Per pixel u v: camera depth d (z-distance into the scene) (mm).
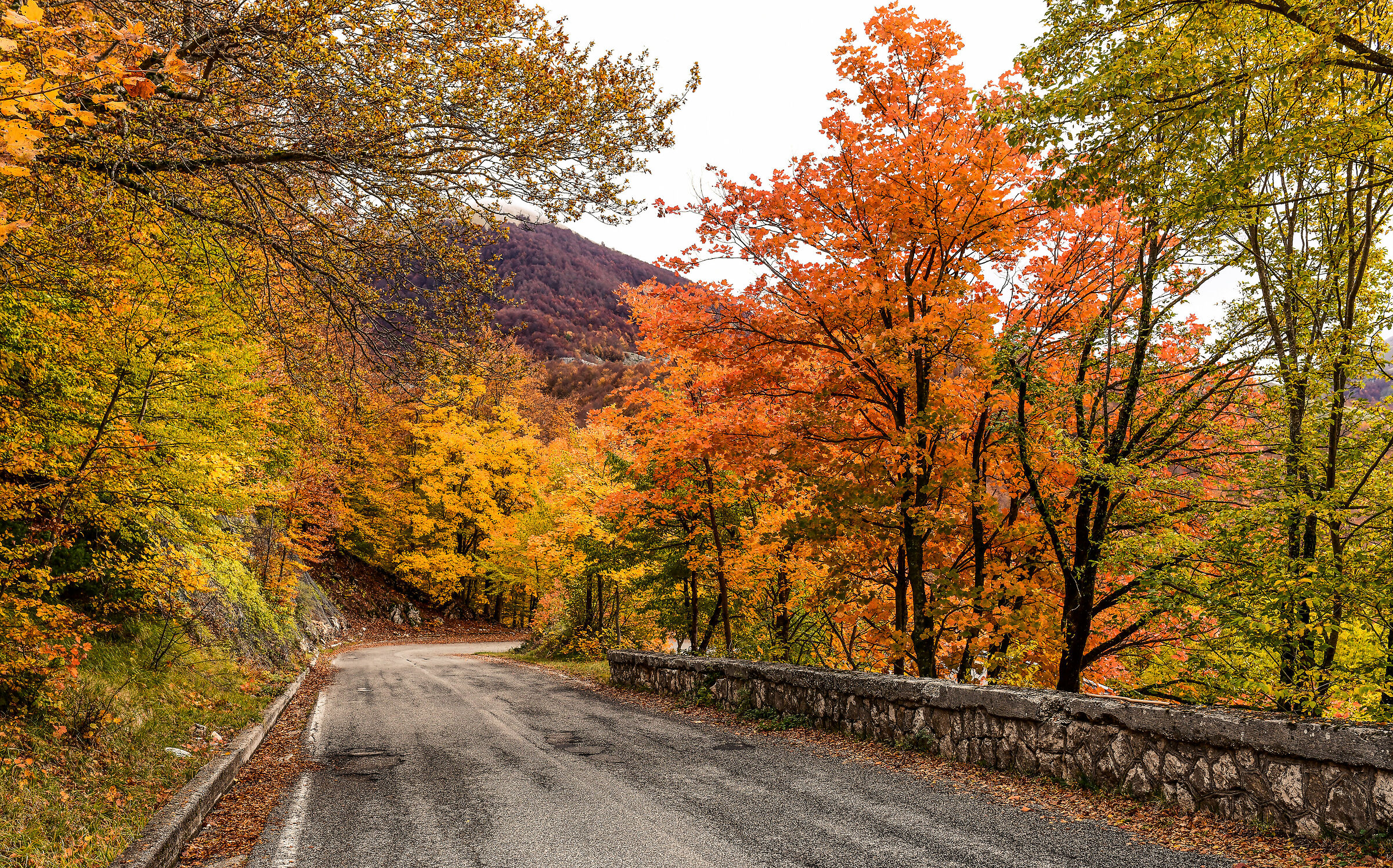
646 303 11789
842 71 8516
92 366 7258
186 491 8969
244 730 8359
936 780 5945
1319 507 6621
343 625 30031
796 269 8844
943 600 8320
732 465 10102
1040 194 6488
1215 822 4492
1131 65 5918
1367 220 7164
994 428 8867
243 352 9336
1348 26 5254
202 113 5066
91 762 5527
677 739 8227
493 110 5496
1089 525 8594
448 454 34344
